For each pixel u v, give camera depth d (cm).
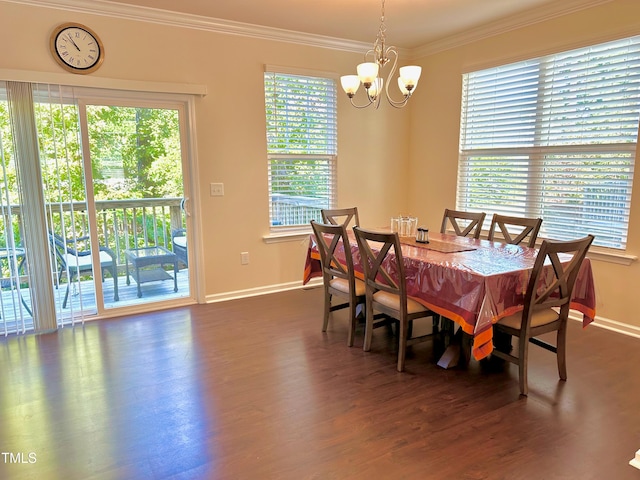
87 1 341
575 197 373
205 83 401
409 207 541
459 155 473
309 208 480
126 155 381
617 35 329
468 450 201
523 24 392
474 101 452
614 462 193
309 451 201
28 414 233
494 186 442
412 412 233
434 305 269
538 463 192
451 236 366
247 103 425
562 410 234
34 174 335
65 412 235
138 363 294
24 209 335
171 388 260
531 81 396
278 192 460
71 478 185
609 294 355
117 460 196
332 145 482
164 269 412
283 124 450
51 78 334
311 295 453
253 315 390
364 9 367
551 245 228
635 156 330
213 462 194
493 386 261
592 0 340
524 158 410
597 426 219
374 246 326
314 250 379
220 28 399
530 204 409
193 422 225
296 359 299
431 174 508
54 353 311
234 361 296
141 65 371
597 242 361
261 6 359
